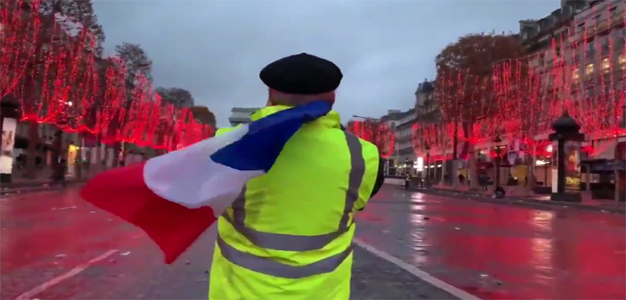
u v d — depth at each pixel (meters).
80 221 15.60
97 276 7.73
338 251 1.85
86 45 39.84
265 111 1.93
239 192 1.82
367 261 9.58
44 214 17.50
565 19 56.09
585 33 50.72
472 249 11.78
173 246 1.90
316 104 1.88
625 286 7.92
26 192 30.34
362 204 1.96
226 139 1.80
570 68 51.50
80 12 37.59
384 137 115.25
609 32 47.59
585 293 7.44
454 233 14.98
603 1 48.59
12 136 33.16
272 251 1.77
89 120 48.81
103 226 14.43
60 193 30.03
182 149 1.83
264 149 1.78
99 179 1.85
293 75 1.94
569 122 35.72
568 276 8.73
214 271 1.91
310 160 1.83
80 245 10.86
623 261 10.40
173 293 6.78
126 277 7.70
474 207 28.44
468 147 55.38
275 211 1.80
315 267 1.78
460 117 49.50
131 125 57.97
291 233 1.79
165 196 1.78
